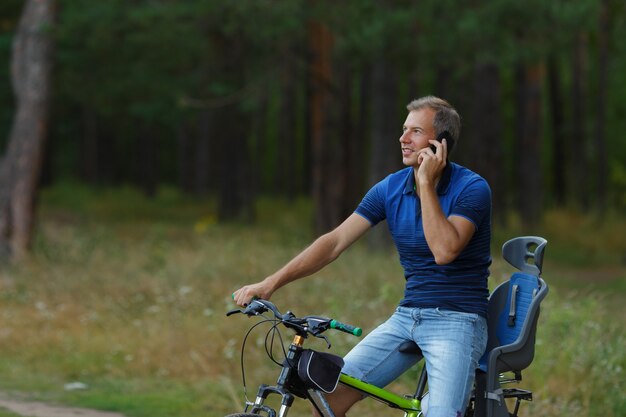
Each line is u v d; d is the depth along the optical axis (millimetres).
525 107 27594
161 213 33031
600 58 30719
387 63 20031
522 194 26594
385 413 8086
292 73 23812
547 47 17766
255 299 4801
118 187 46344
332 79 23078
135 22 21797
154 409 8211
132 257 16031
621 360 8609
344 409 5000
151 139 41844
